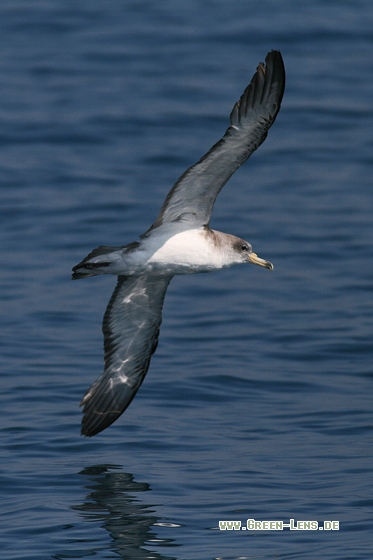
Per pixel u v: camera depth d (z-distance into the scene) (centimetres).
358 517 1106
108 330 1291
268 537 1060
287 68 3369
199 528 1085
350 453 1298
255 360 1652
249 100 1069
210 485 1198
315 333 1766
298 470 1248
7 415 1412
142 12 3916
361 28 3709
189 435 1365
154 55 3453
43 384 1530
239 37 3606
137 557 995
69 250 2147
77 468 1248
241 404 1484
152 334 1288
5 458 1269
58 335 1759
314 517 1111
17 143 2795
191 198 1160
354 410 1454
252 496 1162
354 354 1681
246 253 1238
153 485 1196
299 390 1539
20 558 1007
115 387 1307
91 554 1016
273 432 1380
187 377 1576
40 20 3800
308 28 3697
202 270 1201
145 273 1187
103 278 2083
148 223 2277
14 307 1878
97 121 2925
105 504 1139
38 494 1169
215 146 1095
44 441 1330
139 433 1370
